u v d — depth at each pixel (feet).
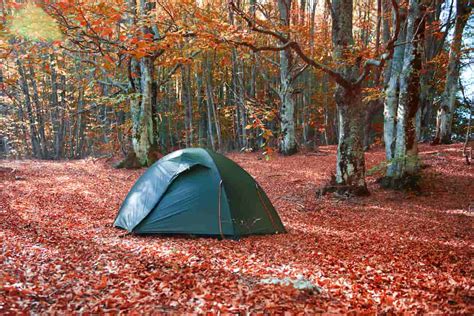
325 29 66.90
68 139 106.93
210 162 24.94
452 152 53.62
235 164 26.43
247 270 17.46
